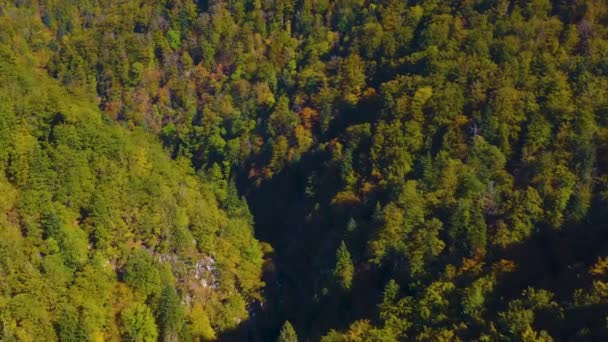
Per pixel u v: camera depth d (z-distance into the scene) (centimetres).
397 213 9844
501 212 9381
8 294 8075
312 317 10069
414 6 14275
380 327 8381
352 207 11131
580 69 10588
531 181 9600
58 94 11300
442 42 12812
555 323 7144
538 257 8762
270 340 10600
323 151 12706
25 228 8812
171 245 10344
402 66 12962
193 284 10325
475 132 10462
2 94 10206
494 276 8394
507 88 10694
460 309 8131
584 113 9894
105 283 8975
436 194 9956
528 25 11762
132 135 12488
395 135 11262
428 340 7738
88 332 8300
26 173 9338
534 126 10119
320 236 11500
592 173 9419
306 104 14112
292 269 11581
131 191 10300
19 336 7800
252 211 13238
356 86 13450
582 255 8469
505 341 7138
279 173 13325
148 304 9319
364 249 10181
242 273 11062
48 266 8488
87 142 10275
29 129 9994
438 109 11144
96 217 9500
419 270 9188
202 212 11231
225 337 10194
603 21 11412
